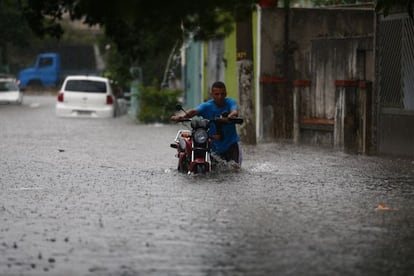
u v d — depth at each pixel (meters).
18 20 112.00
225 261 14.95
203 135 27.81
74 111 65.81
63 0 24.27
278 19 45.44
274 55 45.53
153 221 18.70
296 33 45.66
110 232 17.52
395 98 34.88
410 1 27.27
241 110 40.75
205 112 28.91
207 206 20.78
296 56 45.72
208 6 16.56
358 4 48.09
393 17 34.69
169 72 74.00
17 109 76.81
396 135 34.88
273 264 14.72
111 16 14.45
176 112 58.84
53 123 57.81
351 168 30.06
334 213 19.89
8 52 148.12
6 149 37.56
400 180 26.61
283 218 19.11
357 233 17.45
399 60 34.56
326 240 16.72
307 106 42.38
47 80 125.81
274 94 44.12
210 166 28.06
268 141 43.41
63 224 18.44
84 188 24.30
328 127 40.22
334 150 37.84
